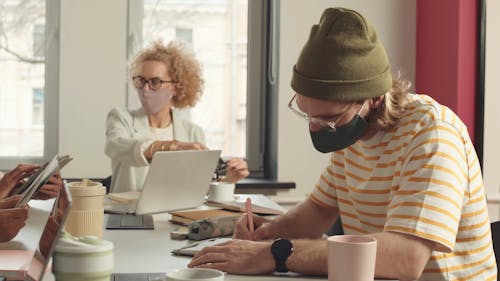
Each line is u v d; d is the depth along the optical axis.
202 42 4.15
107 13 3.87
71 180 3.82
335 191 2.03
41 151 3.99
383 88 1.63
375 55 1.63
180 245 1.94
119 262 1.70
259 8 4.21
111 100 3.90
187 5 4.10
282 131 3.98
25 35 3.93
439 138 1.62
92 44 3.87
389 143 1.74
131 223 2.27
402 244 1.51
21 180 2.63
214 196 2.77
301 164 4.00
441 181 1.56
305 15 3.97
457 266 1.71
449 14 3.63
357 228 1.93
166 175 2.35
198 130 3.43
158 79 3.21
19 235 1.99
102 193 1.91
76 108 3.88
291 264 1.54
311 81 1.61
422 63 3.99
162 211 2.41
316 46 1.62
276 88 4.03
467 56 3.55
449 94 3.63
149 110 3.27
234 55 4.20
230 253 1.59
